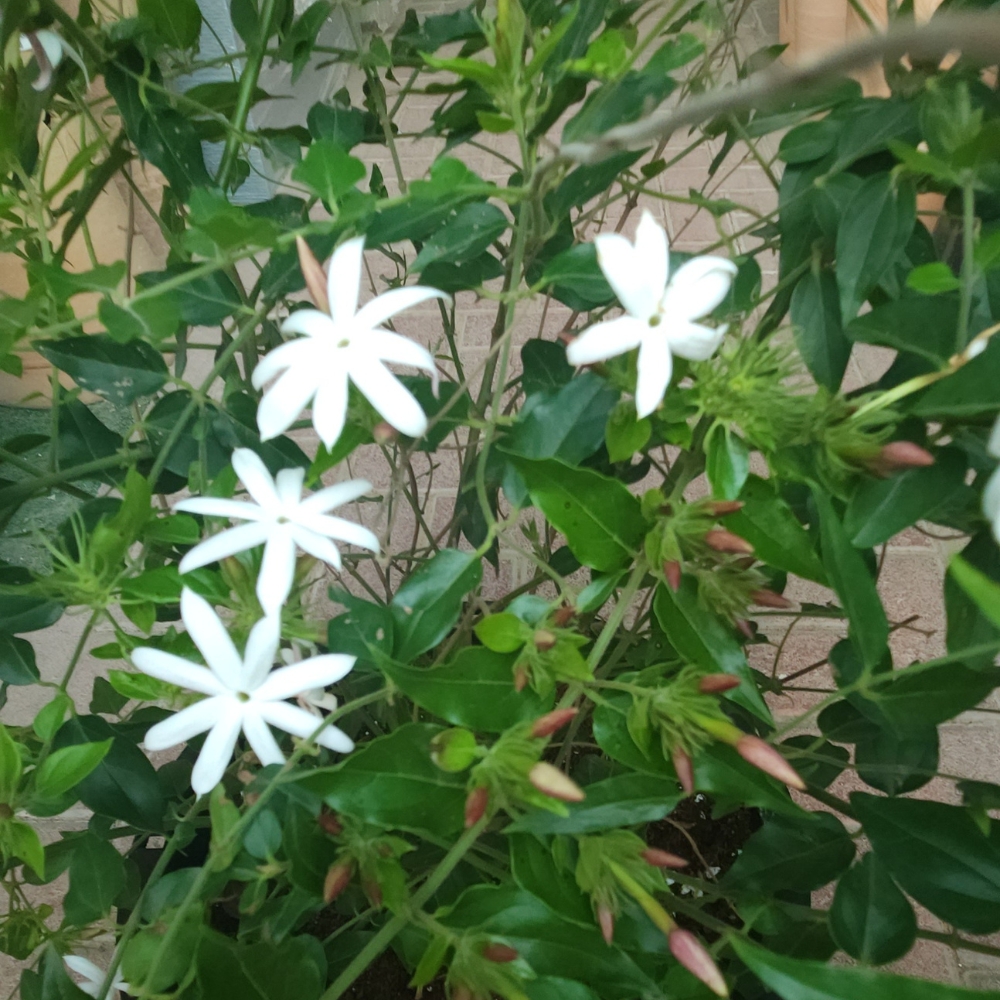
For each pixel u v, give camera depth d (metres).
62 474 0.28
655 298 0.20
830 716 0.29
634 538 0.22
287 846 0.24
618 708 0.22
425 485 0.64
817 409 0.21
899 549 0.63
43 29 0.26
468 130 0.30
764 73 0.13
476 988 0.21
